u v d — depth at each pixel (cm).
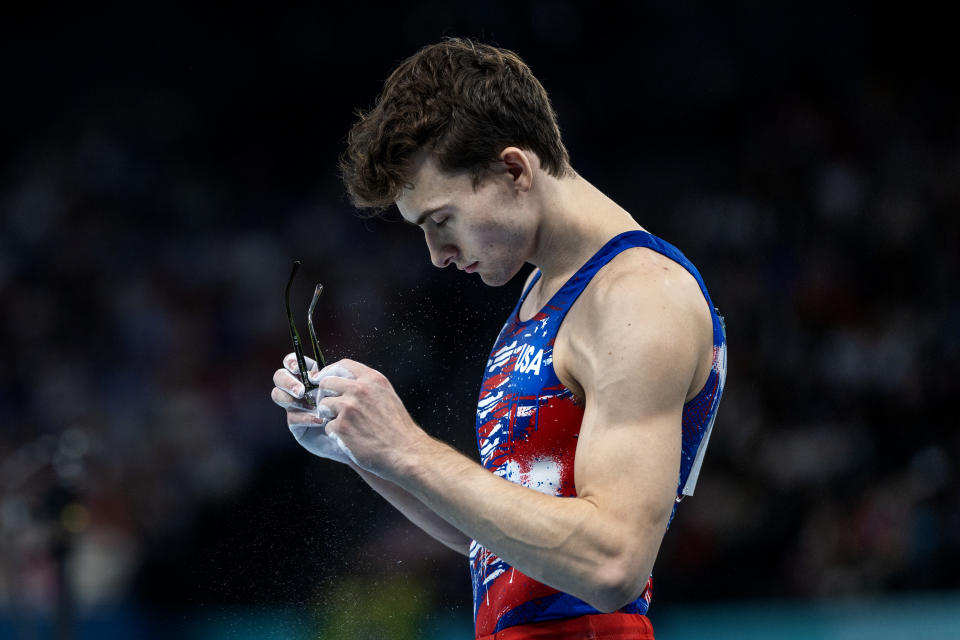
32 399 3344
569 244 745
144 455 3045
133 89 4178
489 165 707
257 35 4184
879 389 3150
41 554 2130
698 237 3703
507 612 736
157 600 2689
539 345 733
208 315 3491
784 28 4069
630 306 683
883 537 2705
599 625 720
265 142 4138
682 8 4081
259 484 3058
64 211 3822
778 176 3775
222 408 3231
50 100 4131
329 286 3453
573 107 4075
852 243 3531
